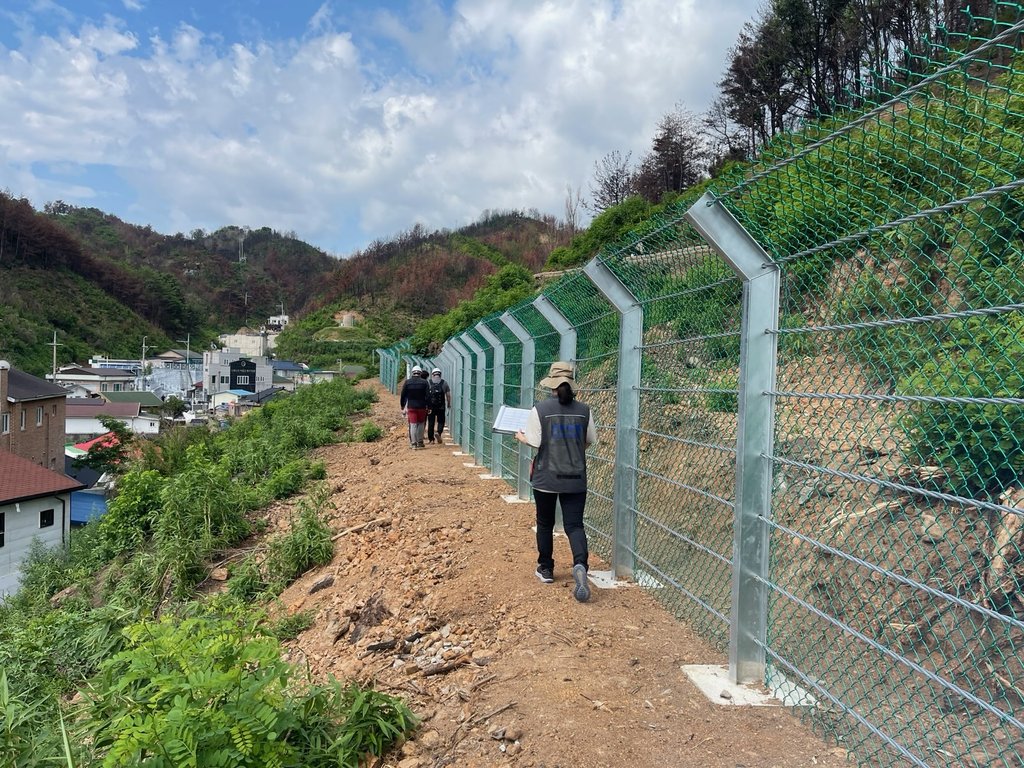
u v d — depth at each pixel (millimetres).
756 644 3557
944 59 2135
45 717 4918
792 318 3408
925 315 2533
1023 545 2848
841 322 3037
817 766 2826
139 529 11523
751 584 3541
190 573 8391
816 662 3311
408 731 3531
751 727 3158
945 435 2686
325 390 30219
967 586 3086
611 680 3682
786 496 3529
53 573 13133
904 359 2752
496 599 5090
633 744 3072
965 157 2223
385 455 13977
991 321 2383
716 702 3387
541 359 8242
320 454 15250
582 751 3041
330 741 3344
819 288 3195
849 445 3092
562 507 5035
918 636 3154
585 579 4770
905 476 3164
